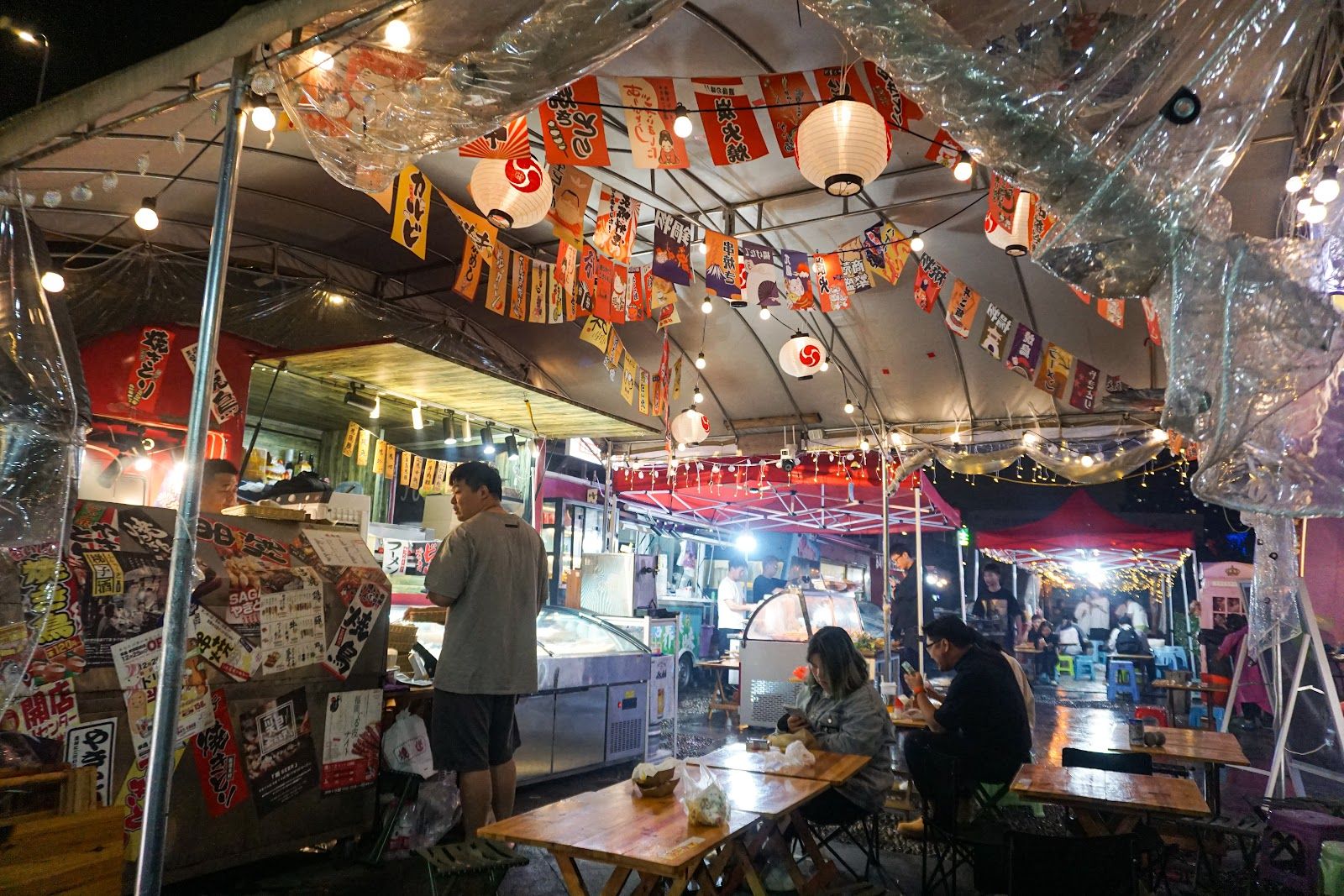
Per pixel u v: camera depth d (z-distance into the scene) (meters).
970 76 2.55
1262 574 7.28
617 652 7.82
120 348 6.90
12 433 3.70
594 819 3.26
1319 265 2.76
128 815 3.87
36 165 6.25
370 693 5.07
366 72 3.23
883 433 11.84
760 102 6.71
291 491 6.49
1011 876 3.38
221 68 5.20
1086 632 23.84
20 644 3.47
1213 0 2.49
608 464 13.46
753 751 4.78
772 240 9.11
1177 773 6.80
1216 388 2.70
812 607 9.73
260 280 8.23
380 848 4.92
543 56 3.03
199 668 4.23
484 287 9.64
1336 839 4.91
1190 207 2.58
